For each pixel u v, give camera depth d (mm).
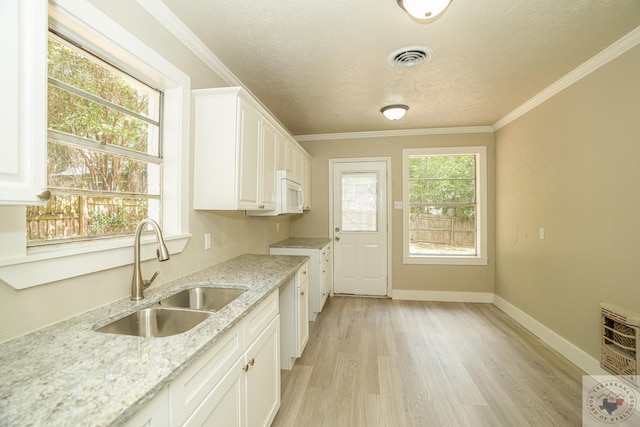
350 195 4523
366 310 3846
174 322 1373
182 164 1836
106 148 1422
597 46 2092
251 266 2254
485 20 1803
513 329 3234
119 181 1521
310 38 1984
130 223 1596
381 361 2535
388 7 1680
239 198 1959
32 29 806
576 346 2475
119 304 1360
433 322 3426
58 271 1127
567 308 2592
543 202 2957
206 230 2166
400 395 2068
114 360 859
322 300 3691
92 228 1376
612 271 2121
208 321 1160
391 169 4383
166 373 790
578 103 2463
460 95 3004
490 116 3699
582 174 2418
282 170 2770
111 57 1430
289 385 2191
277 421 1812
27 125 793
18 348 932
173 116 1809
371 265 4465
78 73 1307
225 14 1725
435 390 2125
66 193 1244
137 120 1637
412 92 2918
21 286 1009
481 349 2752
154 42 1609
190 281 1777
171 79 1717
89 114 1351
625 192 2014
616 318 2021
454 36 1972
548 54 2203
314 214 4590
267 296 1628
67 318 1177
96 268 1284
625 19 1795
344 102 3188
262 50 2127
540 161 3008
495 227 4121
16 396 688
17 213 1004
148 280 1561
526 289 3271
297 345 2398
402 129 4293
